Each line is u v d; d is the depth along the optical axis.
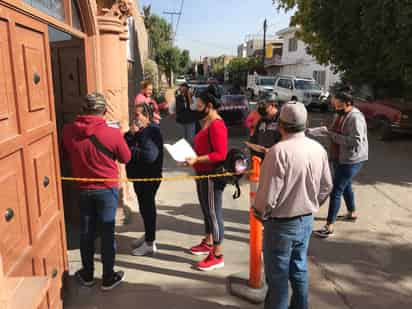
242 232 4.75
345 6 11.71
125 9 4.54
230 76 52.75
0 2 2.12
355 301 3.33
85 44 4.14
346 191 5.04
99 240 4.39
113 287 3.43
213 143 3.50
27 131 2.48
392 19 10.03
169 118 16.06
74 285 3.49
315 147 2.53
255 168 3.18
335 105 4.39
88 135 3.13
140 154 3.77
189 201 5.90
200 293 3.39
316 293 3.44
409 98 12.79
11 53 2.28
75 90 4.29
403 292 3.48
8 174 2.23
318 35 14.35
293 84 20.73
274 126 4.62
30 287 1.98
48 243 2.85
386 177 7.50
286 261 2.62
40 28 2.72
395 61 10.79
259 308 3.18
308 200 2.53
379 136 11.74
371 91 15.37
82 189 3.24
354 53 13.73
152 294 3.37
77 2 3.95
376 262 4.04
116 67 4.57
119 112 4.70
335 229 4.89
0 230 2.12
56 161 3.04
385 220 5.23
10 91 2.27
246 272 3.62
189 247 4.29
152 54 28.34
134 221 4.97
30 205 2.53
